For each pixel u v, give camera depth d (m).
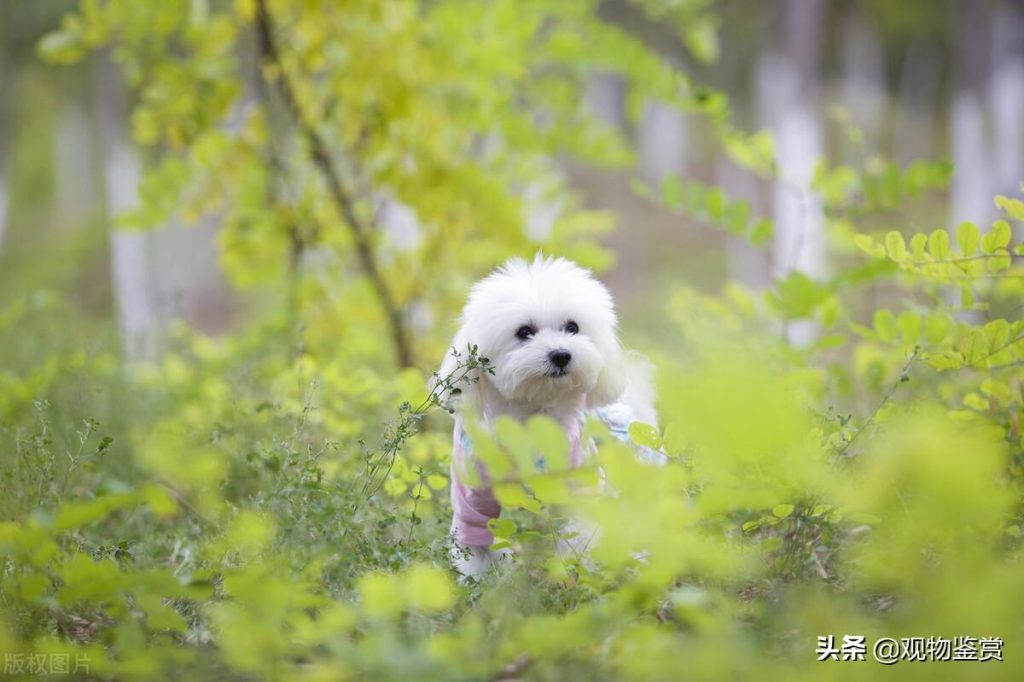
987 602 2.94
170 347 9.53
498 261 9.02
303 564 3.93
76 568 3.32
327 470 5.30
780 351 5.98
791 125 19.34
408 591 3.23
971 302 5.02
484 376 5.72
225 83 8.58
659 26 29.55
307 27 8.27
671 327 9.03
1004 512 3.65
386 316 8.97
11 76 30.69
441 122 8.75
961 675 2.91
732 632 3.29
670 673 3.12
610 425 5.66
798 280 6.75
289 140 9.16
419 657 3.11
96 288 30.73
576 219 9.52
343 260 9.32
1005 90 21.56
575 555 4.36
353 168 9.08
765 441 2.90
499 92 9.27
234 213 8.95
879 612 3.69
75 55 8.58
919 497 3.34
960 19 27.95
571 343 5.45
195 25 8.45
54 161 46.00
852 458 4.07
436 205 8.59
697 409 2.96
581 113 9.51
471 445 4.79
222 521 4.71
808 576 4.08
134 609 4.02
